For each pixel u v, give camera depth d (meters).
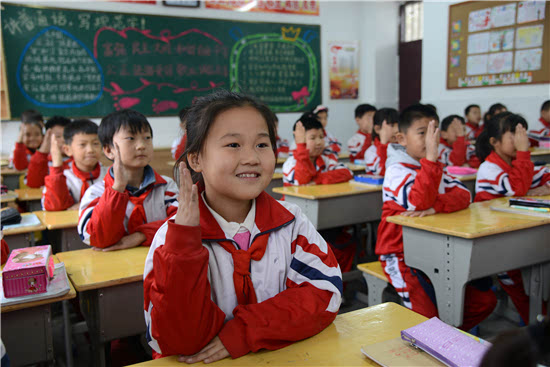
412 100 6.53
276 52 5.99
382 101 6.68
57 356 1.79
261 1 5.82
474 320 1.63
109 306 1.24
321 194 2.31
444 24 5.42
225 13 5.62
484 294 1.61
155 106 5.32
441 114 5.61
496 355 0.24
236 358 0.70
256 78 5.89
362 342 0.75
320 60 6.31
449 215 1.65
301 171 2.69
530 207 1.65
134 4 5.10
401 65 6.63
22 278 1.02
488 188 2.10
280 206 0.86
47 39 4.72
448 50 5.40
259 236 0.81
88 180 2.18
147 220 1.57
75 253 1.44
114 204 1.42
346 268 2.45
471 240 1.38
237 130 0.73
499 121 2.07
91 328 1.34
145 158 1.53
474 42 5.11
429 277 1.53
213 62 5.59
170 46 5.33
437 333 0.70
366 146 4.84
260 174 0.75
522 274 1.72
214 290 0.77
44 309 1.09
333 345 0.74
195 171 0.79
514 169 2.04
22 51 4.61
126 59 5.11
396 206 1.71
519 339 0.24
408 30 6.55
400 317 0.84
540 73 4.53
